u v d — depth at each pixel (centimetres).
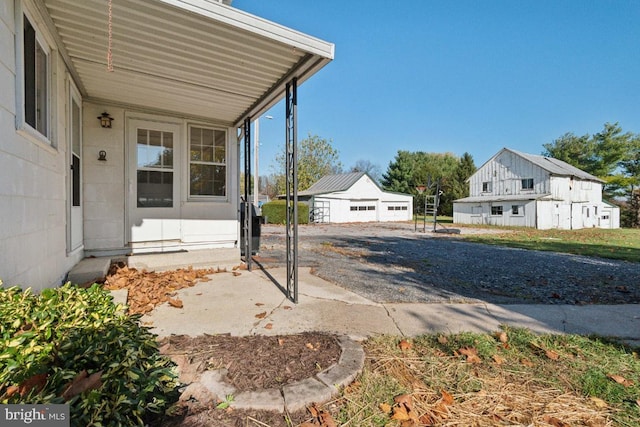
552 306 345
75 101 395
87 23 261
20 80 209
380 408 163
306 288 396
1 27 186
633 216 2630
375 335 252
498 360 218
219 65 334
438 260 679
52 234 287
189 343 222
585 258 729
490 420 158
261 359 200
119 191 467
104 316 171
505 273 543
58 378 119
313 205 2277
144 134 485
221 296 350
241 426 146
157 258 463
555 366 213
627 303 363
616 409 168
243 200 670
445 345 238
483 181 2473
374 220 2492
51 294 168
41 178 255
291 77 352
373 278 480
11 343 120
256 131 1531
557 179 2111
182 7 238
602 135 3002
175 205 512
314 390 167
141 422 124
